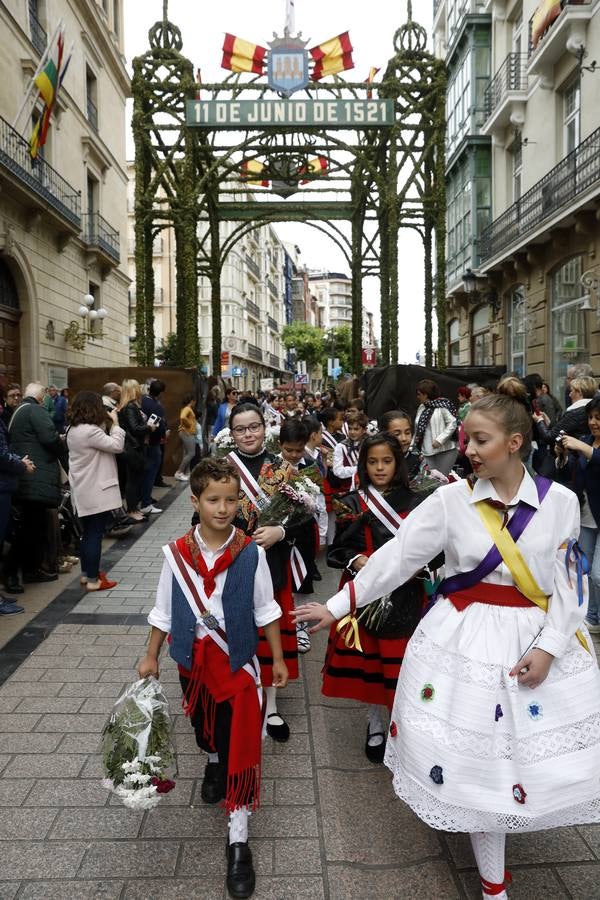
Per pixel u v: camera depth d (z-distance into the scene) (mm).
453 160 23547
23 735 3498
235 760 2479
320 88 14469
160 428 9727
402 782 2221
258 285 68062
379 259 19031
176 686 4148
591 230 14273
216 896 2412
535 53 16797
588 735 2098
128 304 28641
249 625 2607
